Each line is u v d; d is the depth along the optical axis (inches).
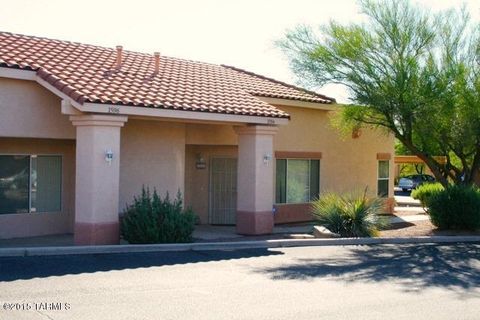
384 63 831.7
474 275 522.6
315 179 956.0
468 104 822.5
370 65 828.6
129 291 417.4
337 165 991.0
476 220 808.3
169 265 521.7
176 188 772.0
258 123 751.1
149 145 743.1
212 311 373.4
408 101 804.0
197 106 689.0
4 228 677.9
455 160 1092.5
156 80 762.8
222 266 527.5
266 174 767.7
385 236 747.4
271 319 359.3
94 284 433.7
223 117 709.3
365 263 570.6
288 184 911.7
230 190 870.4
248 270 513.7
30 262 505.4
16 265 490.0
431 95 802.8
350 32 848.3
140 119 692.1
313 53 863.7
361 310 387.9
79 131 611.8
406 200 1561.3
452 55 839.1
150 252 585.9
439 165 953.5
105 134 605.9
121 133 716.7
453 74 815.1
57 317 344.8
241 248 637.9
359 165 1031.6
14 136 623.5
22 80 626.8
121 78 713.0
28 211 699.4
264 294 425.4
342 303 405.7
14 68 613.6
